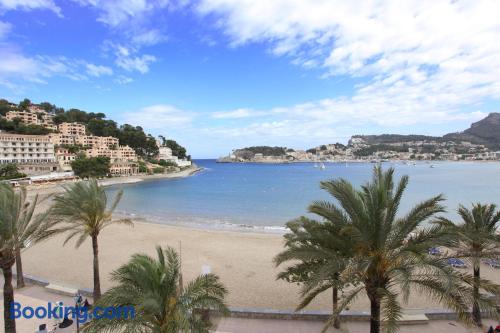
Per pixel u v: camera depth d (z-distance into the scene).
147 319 8.15
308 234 11.62
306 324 14.95
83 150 144.25
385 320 7.88
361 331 14.35
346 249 9.62
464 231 11.45
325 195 81.88
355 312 15.46
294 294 19.58
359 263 8.20
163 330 8.08
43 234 14.42
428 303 17.80
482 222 14.49
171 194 85.94
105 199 16.98
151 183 123.75
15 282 19.81
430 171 166.75
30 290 18.62
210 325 9.48
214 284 9.30
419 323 14.91
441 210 9.20
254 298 18.95
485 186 91.25
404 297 7.36
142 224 43.44
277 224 45.56
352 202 9.19
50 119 180.25
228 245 31.30
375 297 9.27
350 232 9.00
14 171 93.25
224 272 23.50
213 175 177.00
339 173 178.12
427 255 8.81
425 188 87.38
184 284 21.02
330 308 17.78
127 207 62.97
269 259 26.67
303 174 174.75
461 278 7.91
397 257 8.80
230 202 69.75
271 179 142.25
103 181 118.81
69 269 24.05
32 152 117.50
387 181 9.52
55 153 129.00
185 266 24.94
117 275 8.95
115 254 28.27
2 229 11.73
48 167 114.25
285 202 69.19
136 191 93.75
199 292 9.01
